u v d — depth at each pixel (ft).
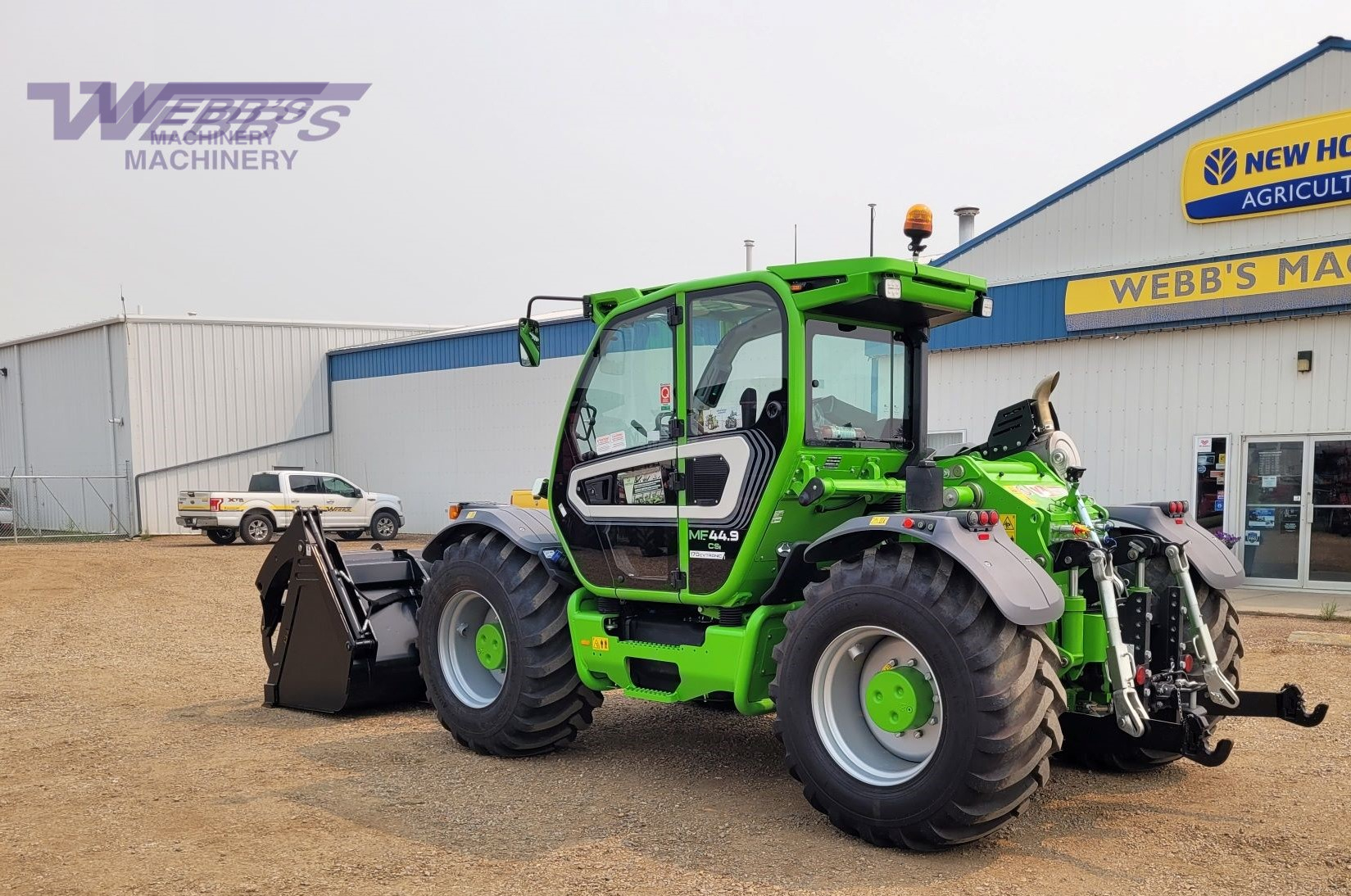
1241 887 12.00
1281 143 40.32
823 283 15.08
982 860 12.96
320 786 16.44
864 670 14.34
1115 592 14.05
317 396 98.37
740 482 15.52
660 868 12.74
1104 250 45.37
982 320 49.42
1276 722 19.93
